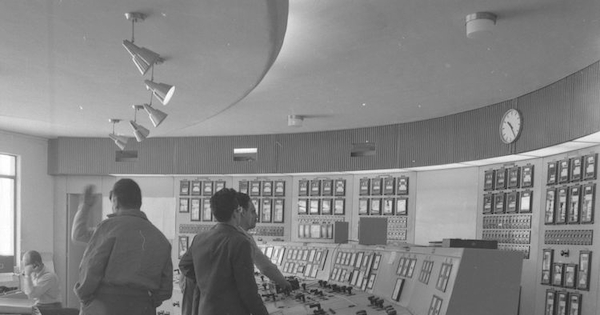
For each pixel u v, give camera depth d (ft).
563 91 18.44
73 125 27.12
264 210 32.04
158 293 8.93
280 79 19.10
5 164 31.71
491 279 9.55
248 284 8.80
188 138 32.76
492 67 17.22
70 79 17.90
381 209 28.84
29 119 25.50
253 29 12.62
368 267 16.25
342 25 13.64
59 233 33.30
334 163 29.60
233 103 21.12
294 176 31.76
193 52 14.53
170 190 33.53
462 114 24.40
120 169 33.12
